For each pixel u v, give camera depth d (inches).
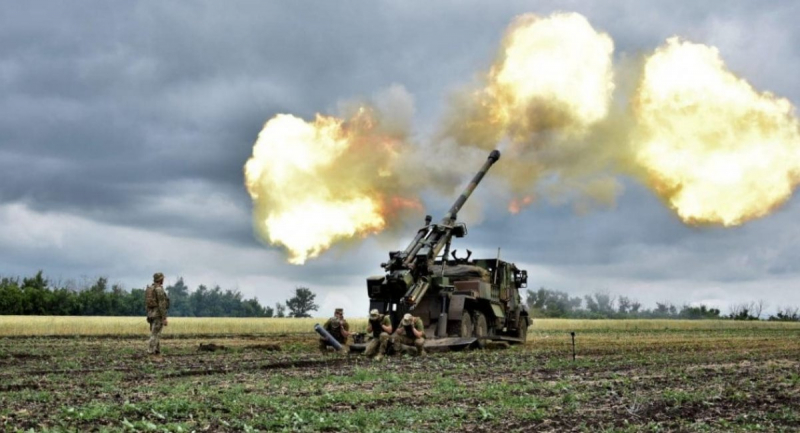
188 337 1718.8
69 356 1024.2
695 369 868.6
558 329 2625.5
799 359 1037.2
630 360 991.0
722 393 645.9
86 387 677.9
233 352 1136.8
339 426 492.4
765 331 2480.3
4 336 1625.2
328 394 613.9
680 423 513.3
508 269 1422.2
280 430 484.7
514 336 1465.3
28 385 684.7
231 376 769.6
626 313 4793.3
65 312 3732.8
